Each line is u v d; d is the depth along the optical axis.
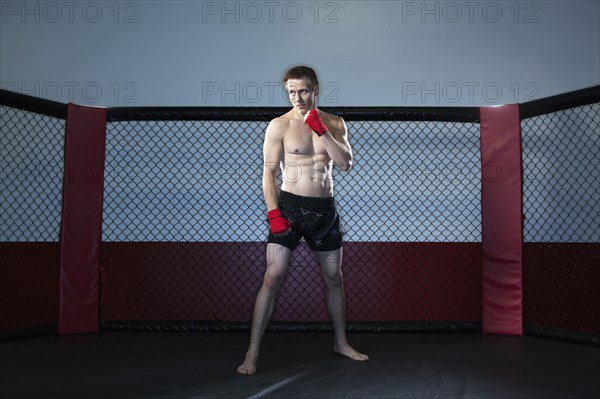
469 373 2.29
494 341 3.05
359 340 3.10
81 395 1.95
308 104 2.34
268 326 3.32
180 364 2.47
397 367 2.40
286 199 2.40
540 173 4.41
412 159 4.43
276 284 2.36
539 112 3.21
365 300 3.72
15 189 4.34
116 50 4.77
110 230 4.28
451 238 4.32
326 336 3.23
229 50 4.78
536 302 3.54
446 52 4.73
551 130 4.21
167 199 4.34
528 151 4.44
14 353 2.71
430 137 4.45
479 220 4.36
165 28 4.80
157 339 3.12
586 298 3.58
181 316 3.73
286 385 2.09
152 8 4.80
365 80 4.71
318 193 2.41
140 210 4.31
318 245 2.46
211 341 3.06
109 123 4.41
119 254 3.76
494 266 3.29
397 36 4.76
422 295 3.70
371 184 4.39
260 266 3.76
